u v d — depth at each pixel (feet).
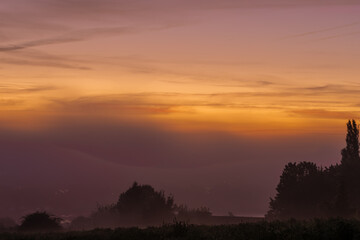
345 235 90.53
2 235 112.06
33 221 166.50
